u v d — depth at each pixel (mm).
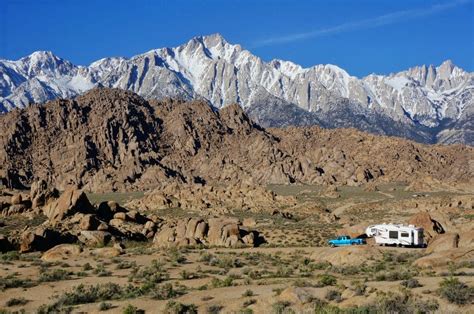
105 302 46500
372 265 64062
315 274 59125
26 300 49562
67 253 81938
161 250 86250
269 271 63500
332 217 139125
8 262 74688
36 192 123062
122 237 101000
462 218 125938
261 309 40719
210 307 41719
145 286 51531
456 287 40156
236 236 97750
